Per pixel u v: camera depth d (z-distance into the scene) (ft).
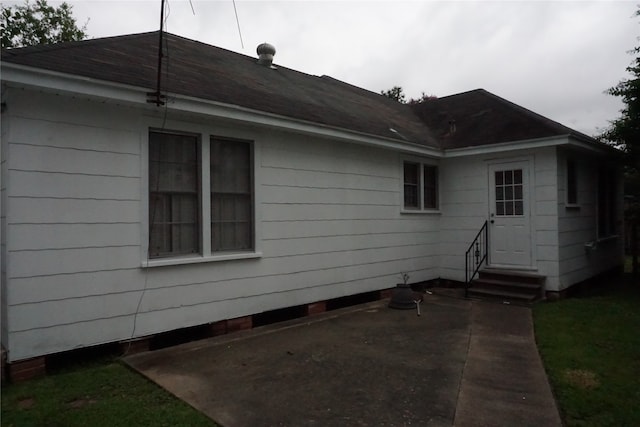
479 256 30.19
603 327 19.51
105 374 13.76
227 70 25.11
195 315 17.88
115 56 18.20
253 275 20.11
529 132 28.04
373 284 26.86
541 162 27.53
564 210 27.94
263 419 10.55
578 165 30.58
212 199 18.76
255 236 20.10
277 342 17.52
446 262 32.27
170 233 17.35
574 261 29.37
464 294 28.68
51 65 13.58
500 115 32.81
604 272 35.32
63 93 13.88
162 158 17.12
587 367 14.29
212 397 11.89
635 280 36.17
